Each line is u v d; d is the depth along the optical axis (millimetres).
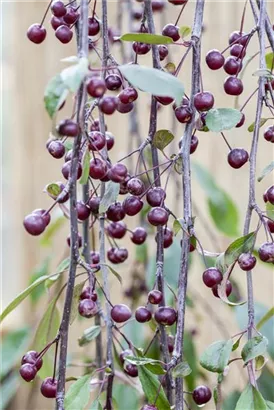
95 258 875
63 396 713
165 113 1245
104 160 738
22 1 1351
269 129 778
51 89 658
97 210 808
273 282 1158
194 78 745
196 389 759
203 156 1233
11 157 1417
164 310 753
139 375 753
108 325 810
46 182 1365
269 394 964
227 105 1173
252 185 726
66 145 820
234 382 1177
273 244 716
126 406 1000
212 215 1075
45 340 850
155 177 776
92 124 817
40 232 704
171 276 1014
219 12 1175
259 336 707
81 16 684
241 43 792
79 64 651
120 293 1283
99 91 655
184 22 1161
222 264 730
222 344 716
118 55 1089
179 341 725
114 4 1213
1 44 1415
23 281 1392
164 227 807
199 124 749
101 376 885
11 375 1205
